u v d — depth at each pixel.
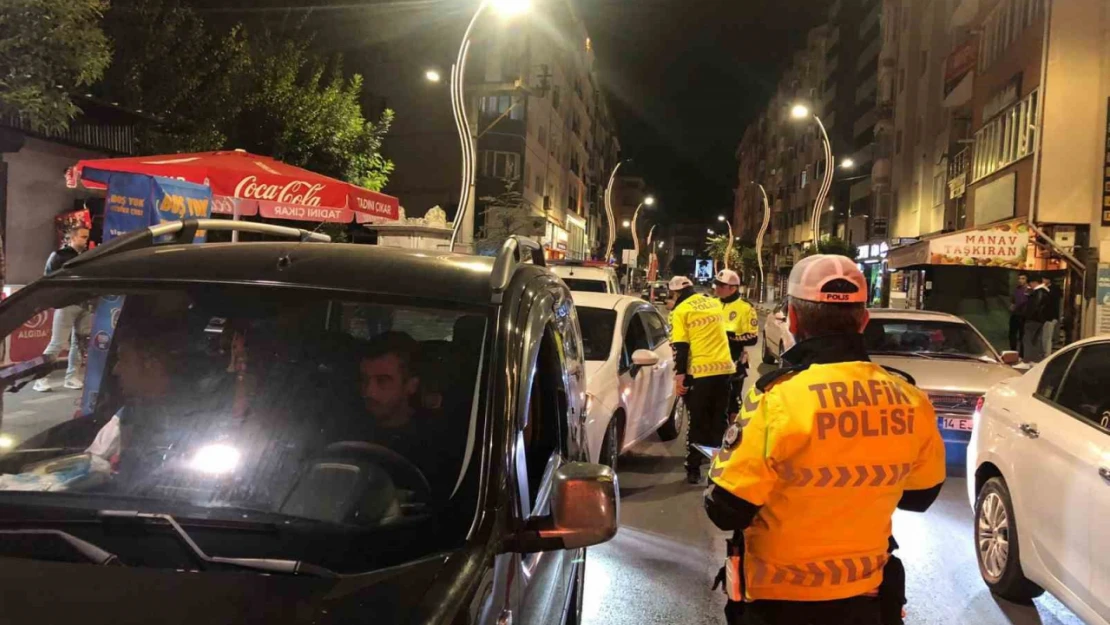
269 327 2.59
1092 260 18.22
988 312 23.16
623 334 7.20
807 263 2.43
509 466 2.18
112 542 1.96
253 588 1.74
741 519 2.25
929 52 32.44
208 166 6.90
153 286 2.56
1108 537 3.49
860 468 2.22
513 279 2.67
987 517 4.83
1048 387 4.55
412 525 2.03
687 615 4.42
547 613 2.47
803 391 2.23
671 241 166.12
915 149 35.12
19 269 10.94
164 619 1.60
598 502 2.07
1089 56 18.31
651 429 8.01
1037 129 18.73
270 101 15.80
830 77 59.78
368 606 1.67
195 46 14.05
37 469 2.35
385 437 2.35
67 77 6.85
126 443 2.41
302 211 7.98
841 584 2.29
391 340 2.51
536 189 40.91
